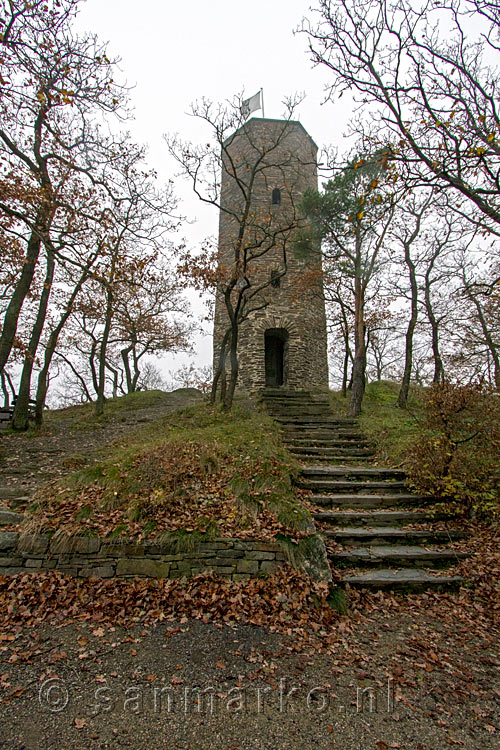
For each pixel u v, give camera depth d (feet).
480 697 9.71
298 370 54.13
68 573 14.73
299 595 13.82
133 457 20.72
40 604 13.43
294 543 15.25
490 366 42.32
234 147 60.59
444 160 18.17
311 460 25.20
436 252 41.68
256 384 52.70
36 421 37.55
